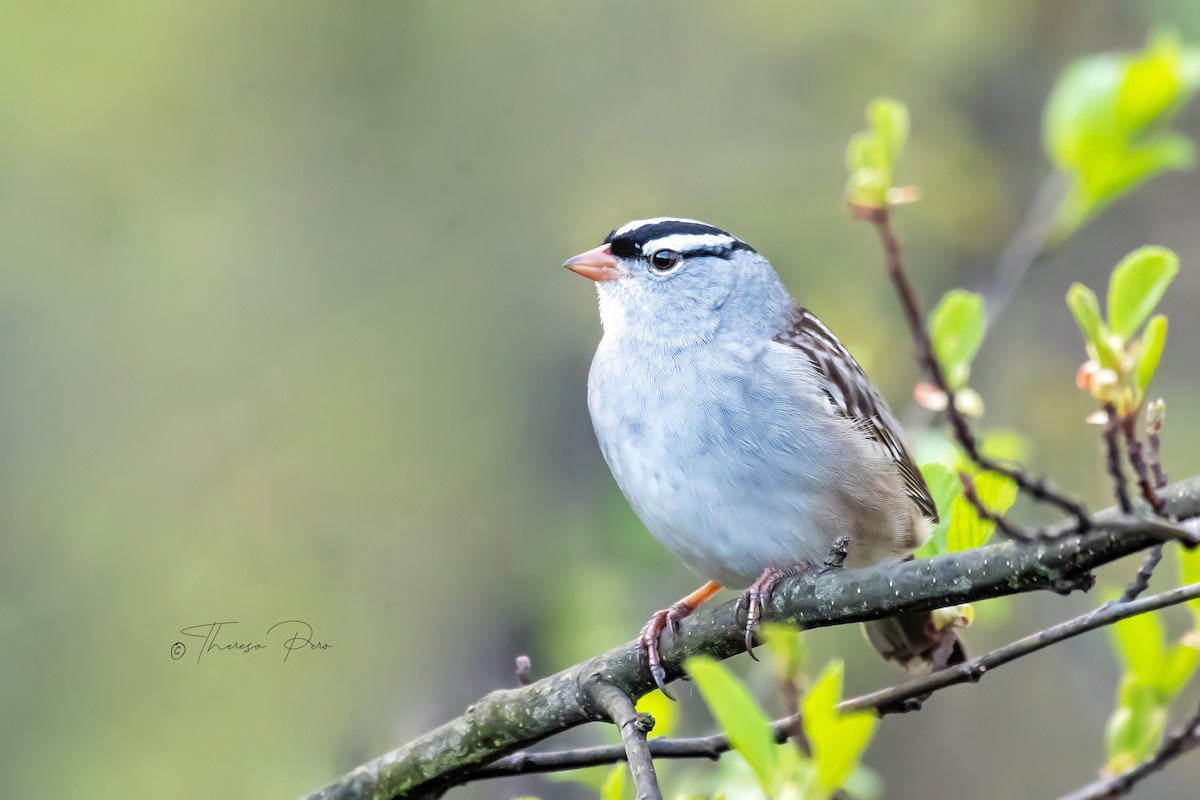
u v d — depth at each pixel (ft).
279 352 42.75
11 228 43.50
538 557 39.34
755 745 14.74
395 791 20.42
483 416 42.04
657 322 24.31
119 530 40.50
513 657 37.29
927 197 43.21
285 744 36.09
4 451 41.39
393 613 38.81
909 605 17.66
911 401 37.88
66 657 38.55
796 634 19.69
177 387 42.37
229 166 44.80
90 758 36.88
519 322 43.21
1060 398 41.11
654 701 20.89
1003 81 44.75
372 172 44.88
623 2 46.60
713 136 45.32
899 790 36.63
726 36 46.65
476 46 45.98
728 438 22.89
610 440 24.02
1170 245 43.01
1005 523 14.78
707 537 23.13
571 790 25.46
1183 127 43.73
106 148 44.75
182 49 45.47
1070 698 36.86
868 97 45.34
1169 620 35.24
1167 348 41.78
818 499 22.76
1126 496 14.55
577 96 45.98
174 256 43.62
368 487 40.96
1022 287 42.39
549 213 44.29
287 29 45.65
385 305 43.27
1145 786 34.91
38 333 42.57
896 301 40.57
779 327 24.79
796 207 42.70
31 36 44.93
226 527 40.52
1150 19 41.78
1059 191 29.12
